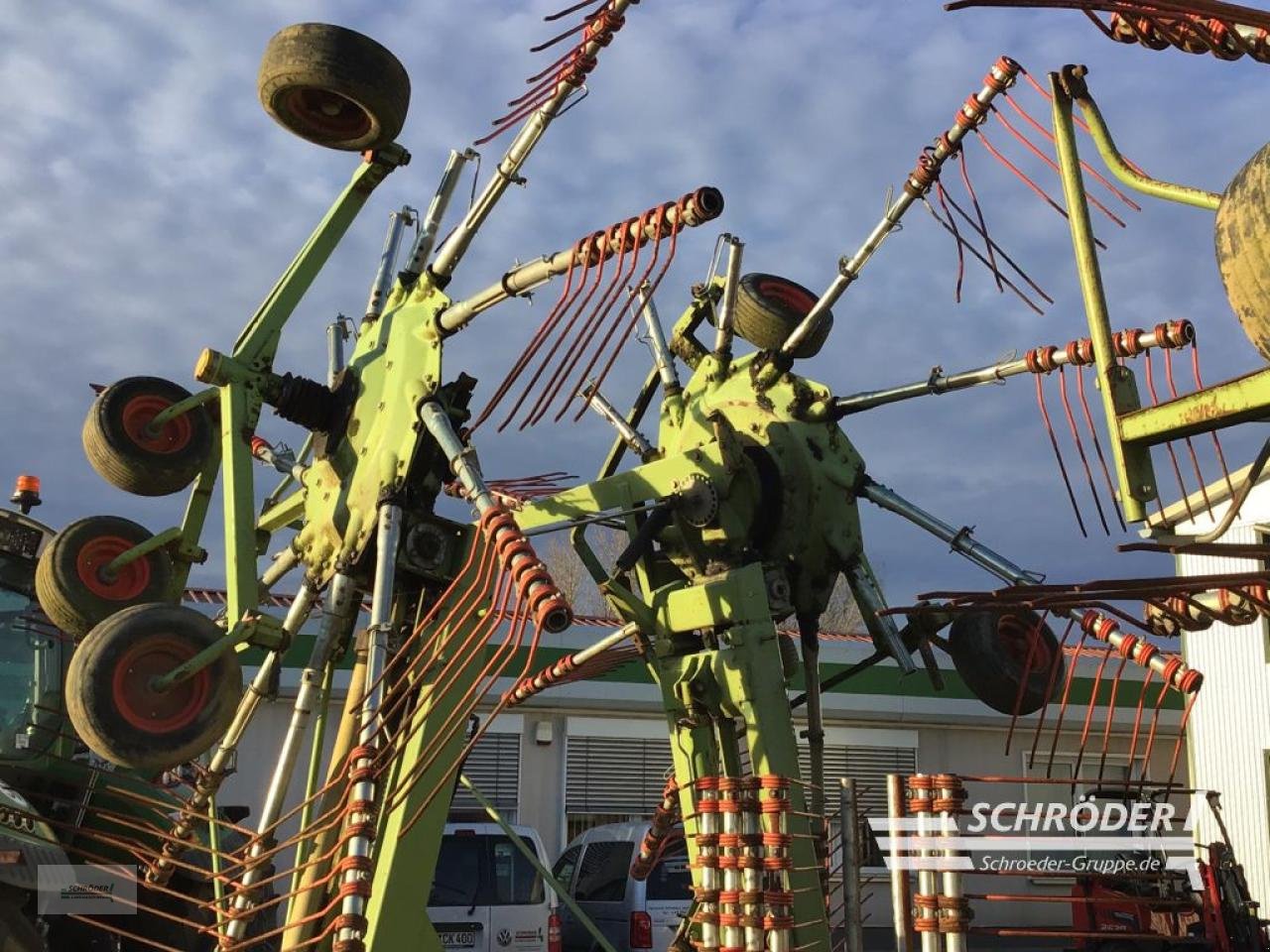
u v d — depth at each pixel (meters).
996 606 4.68
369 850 5.02
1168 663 6.87
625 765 19.45
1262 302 3.14
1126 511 4.05
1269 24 3.06
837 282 8.13
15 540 7.46
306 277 7.12
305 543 6.77
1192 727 20.19
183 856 6.99
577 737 19.34
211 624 5.90
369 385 6.65
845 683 20.17
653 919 12.67
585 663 9.10
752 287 9.23
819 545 8.55
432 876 5.86
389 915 5.70
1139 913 12.34
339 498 6.55
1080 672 20.36
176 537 7.65
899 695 20.33
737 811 5.62
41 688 7.27
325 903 6.12
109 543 7.43
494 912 10.96
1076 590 4.43
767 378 8.79
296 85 6.52
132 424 7.58
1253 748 19.33
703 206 4.90
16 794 6.32
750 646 7.74
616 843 13.69
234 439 6.68
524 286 5.82
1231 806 19.42
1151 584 4.28
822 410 8.64
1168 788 5.75
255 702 6.54
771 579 8.23
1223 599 5.45
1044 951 18.20
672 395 9.42
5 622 7.30
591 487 9.02
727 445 8.34
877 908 18.19
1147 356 4.33
